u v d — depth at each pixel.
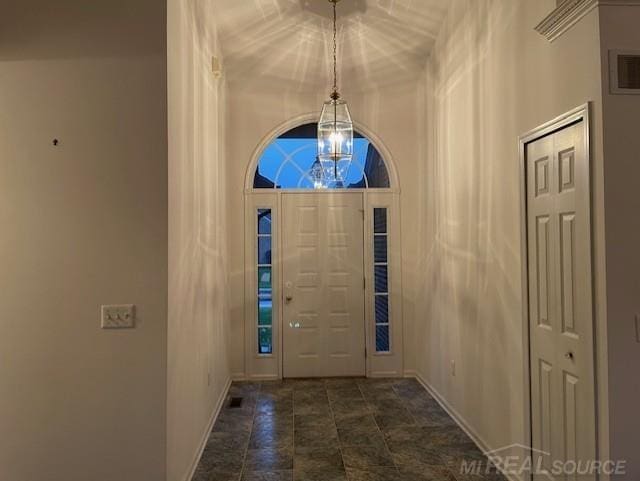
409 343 4.86
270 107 4.82
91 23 2.31
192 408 2.82
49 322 2.26
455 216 3.61
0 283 2.26
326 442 3.20
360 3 3.49
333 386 4.50
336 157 3.44
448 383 3.78
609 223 1.86
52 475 2.24
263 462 2.91
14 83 2.28
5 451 2.24
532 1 2.41
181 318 2.56
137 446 2.25
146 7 2.32
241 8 3.49
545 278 2.30
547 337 2.28
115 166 2.30
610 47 1.87
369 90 4.84
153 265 2.29
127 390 2.26
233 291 4.74
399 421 3.58
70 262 2.27
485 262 3.02
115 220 2.29
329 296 4.85
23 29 2.29
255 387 4.48
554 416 2.22
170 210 2.35
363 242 4.87
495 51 2.85
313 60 4.32
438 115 4.04
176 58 2.51
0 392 2.25
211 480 2.69
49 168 2.28
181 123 2.60
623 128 1.87
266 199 4.83
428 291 4.39
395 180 4.86
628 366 1.84
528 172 2.47
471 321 3.27
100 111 2.30
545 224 2.31
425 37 4.02
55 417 2.25
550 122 2.22
